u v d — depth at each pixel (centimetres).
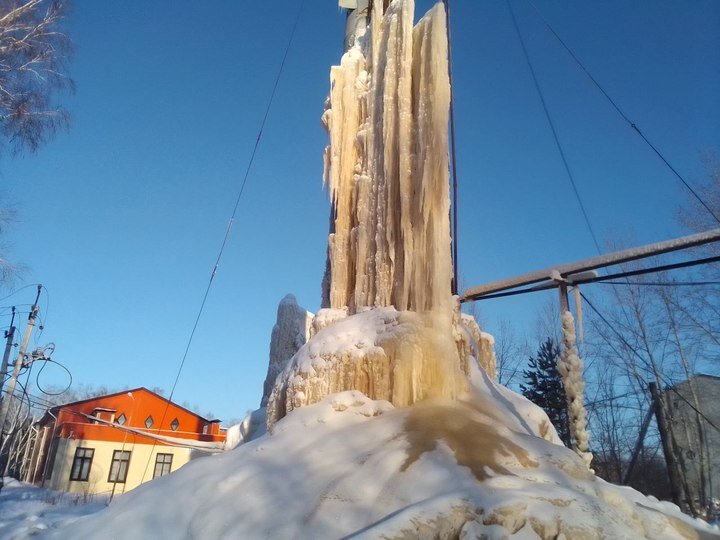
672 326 2312
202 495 689
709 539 728
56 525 848
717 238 902
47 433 3306
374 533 525
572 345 1002
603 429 2762
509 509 561
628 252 981
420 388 867
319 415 842
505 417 898
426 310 942
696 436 2266
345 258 1159
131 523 668
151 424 3247
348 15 1717
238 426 1580
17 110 1299
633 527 668
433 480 631
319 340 981
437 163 994
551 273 1071
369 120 1177
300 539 573
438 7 1082
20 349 1770
